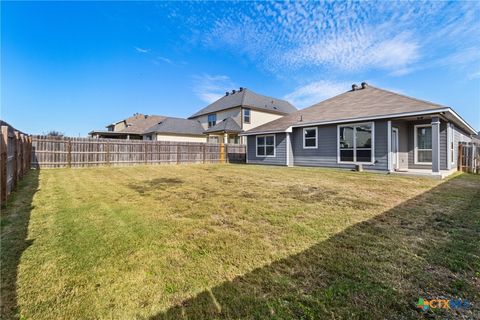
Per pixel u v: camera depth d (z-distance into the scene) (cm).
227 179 824
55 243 290
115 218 388
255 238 312
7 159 483
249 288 207
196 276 225
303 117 1381
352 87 1456
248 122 2356
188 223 368
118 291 202
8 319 169
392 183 721
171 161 1588
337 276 223
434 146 848
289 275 226
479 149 1091
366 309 178
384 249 277
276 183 732
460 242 295
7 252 265
